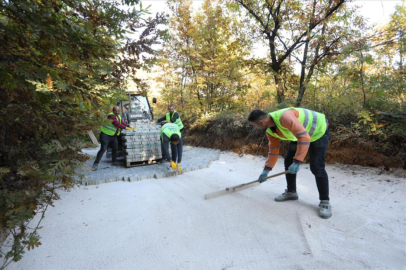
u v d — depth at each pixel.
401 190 3.51
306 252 2.38
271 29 6.84
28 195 1.85
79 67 1.76
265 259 2.32
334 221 2.91
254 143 6.80
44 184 2.06
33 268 2.29
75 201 3.84
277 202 3.54
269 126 3.12
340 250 2.39
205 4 8.45
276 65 7.00
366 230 2.68
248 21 7.10
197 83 9.13
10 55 1.73
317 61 5.89
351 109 5.05
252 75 8.54
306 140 2.82
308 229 2.78
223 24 8.16
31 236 1.80
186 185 4.50
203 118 8.65
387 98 4.83
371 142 4.55
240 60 7.56
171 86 10.38
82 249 2.58
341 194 3.64
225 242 2.62
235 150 7.21
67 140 2.18
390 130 4.39
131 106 8.02
